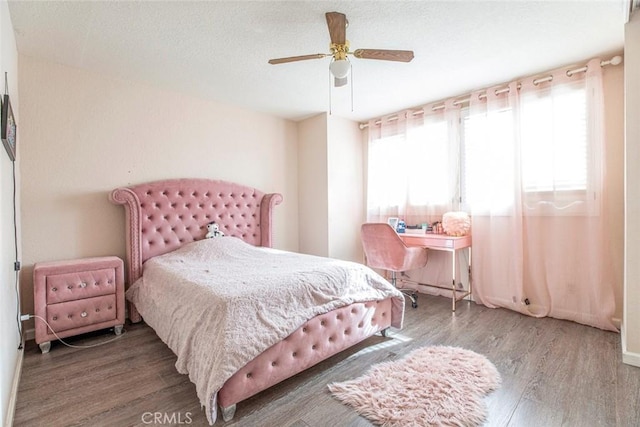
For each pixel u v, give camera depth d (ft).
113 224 9.49
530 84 9.59
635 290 6.45
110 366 6.68
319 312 6.30
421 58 8.52
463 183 11.50
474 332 8.38
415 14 6.59
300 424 4.90
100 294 8.09
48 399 5.53
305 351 6.03
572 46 7.95
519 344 7.58
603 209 8.41
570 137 8.95
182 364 5.66
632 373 6.17
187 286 6.49
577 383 5.88
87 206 9.05
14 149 6.47
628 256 6.52
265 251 10.46
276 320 5.65
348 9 6.41
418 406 5.17
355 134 14.44
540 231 9.58
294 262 8.45
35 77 8.27
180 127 10.89
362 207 14.70
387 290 7.88
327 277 6.91
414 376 6.07
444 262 12.05
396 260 10.77
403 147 12.90
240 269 7.65
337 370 6.47
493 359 6.84
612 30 7.22
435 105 11.93
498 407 5.22
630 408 5.15
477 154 10.69
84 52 8.04
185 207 10.61
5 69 5.77
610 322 8.25
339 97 11.46
